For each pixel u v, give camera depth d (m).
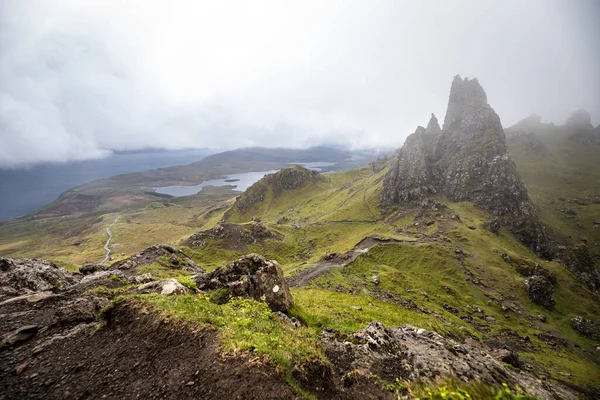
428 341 15.93
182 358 10.77
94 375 10.62
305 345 12.30
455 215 158.25
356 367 12.95
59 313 15.28
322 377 11.02
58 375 10.79
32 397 9.74
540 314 92.44
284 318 19.88
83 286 23.72
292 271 97.38
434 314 70.94
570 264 154.12
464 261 113.69
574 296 109.00
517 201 173.12
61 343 12.91
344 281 85.00
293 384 9.90
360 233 167.50
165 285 18.52
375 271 100.00
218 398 9.01
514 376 13.34
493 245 126.75
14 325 15.23
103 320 14.21
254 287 22.20
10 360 11.88
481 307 89.12
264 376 9.70
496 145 198.00
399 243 124.06
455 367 12.74
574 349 76.25
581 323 90.50
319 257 119.31
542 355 65.69
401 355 14.18
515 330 79.44
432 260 111.88
